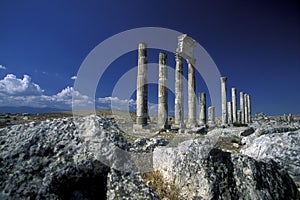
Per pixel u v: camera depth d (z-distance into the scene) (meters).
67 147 3.16
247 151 11.11
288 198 5.94
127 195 2.96
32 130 3.33
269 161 6.63
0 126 20.64
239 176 5.96
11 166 2.93
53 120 3.56
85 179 3.03
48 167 2.96
